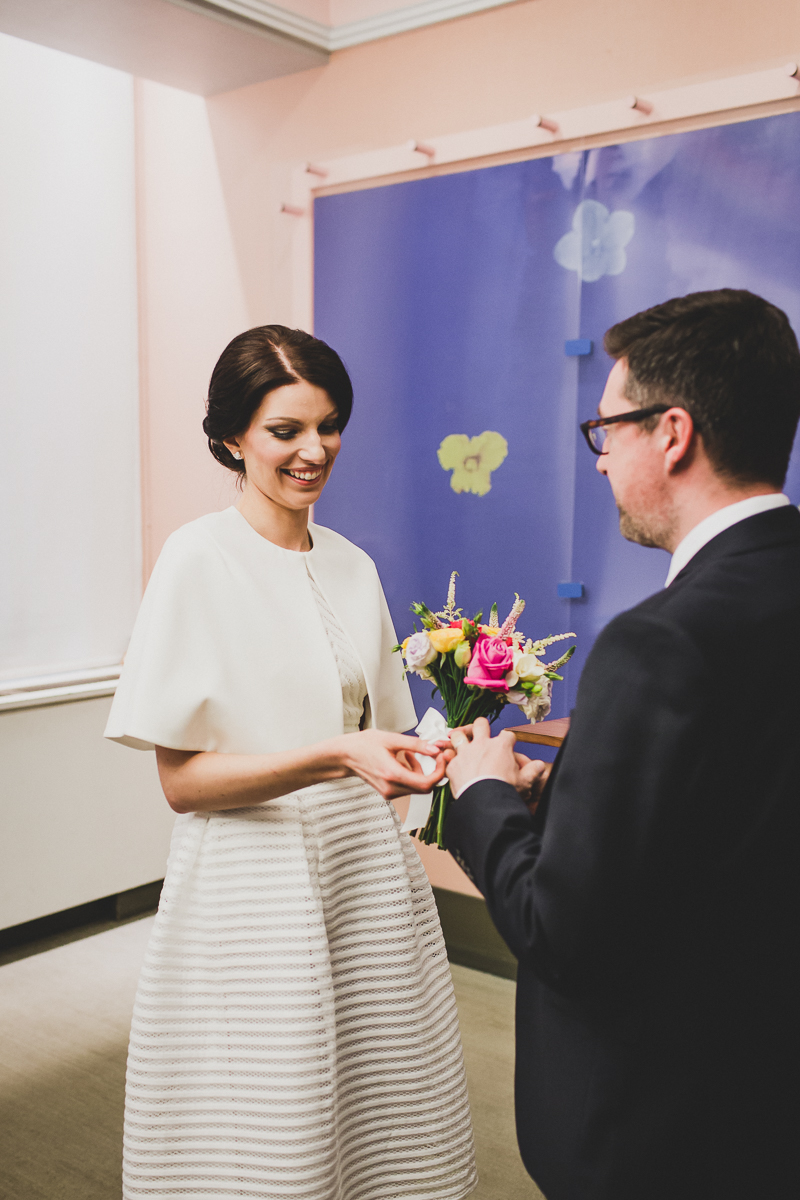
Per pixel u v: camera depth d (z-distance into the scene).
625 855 0.82
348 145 3.25
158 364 3.80
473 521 3.07
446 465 3.11
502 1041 2.71
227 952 1.44
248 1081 1.42
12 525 3.42
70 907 3.44
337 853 1.51
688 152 2.55
